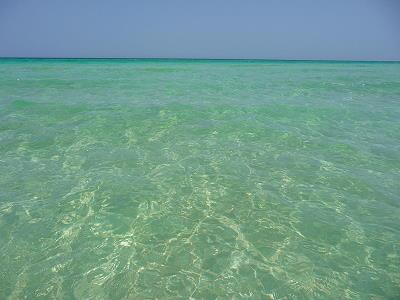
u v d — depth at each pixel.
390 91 22.19
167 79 27.88
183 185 7.20
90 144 9.71
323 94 20.36
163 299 4.13
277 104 16.34
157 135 10.71
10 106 14.48
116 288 4.30
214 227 5.69
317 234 5.51
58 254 4.94
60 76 28.62
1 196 6.54
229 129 11.53
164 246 5.16
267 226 5.73
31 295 4.17
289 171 8.00
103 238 5.34
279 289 4.30
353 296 4.19
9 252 4.95
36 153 8.91
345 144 10.09
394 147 9.86
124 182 7.27
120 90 20.48
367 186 7.23
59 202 6.37
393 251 5.08
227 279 4.47
